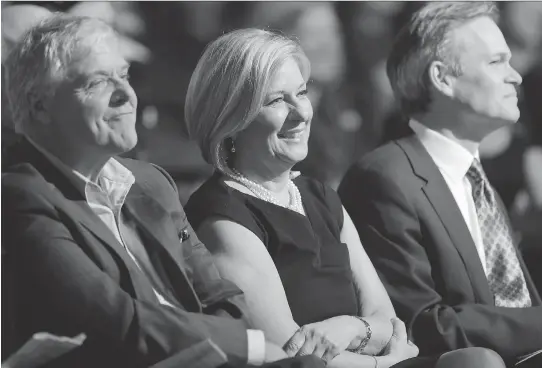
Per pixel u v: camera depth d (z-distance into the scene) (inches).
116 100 188.2
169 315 181.0
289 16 360.5
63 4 304.2
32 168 184.1
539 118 381.4
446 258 244.2
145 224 194.9
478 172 257.3
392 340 216.7
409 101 262.2
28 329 180.2
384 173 249.3
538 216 366.9
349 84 369.4
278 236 212.7
